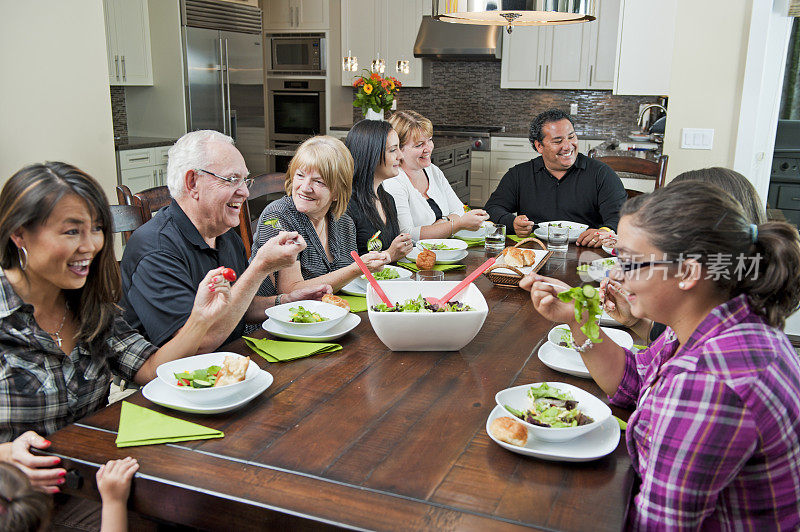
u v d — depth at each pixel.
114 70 5.26
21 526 0.94
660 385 0.98
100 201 1.28
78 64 3.82
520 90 6.91
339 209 2.14
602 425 1.21
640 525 0.95
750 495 0.95
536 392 1.26
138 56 5.50
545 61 6.45
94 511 1.35
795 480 0.94
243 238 2.62
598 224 3.32
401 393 1.34
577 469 1.07
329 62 7.10
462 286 1.69
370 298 1.62
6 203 1.21
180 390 1.24
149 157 5.35
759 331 0.95
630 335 1.64
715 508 0.97
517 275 2.05
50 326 1.37
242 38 6.11
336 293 2.00
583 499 0.99
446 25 6.71
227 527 1.00
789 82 3.84
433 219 3.12
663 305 1.01
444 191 3.46
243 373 1.29
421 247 2.44
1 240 1.23
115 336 1.47
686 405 0.91
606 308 1.60
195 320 1.44
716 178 1.42
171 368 1.36
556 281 1.31
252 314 1.88
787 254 0.93
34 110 3.61
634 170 3.48
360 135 2.51
